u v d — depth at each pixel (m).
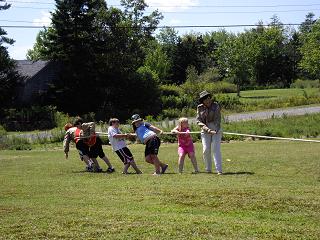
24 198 8.75
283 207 7.43
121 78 54.56
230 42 81.38
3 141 27.33
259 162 14.24
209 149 12.09
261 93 81.31
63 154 19.86
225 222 6.58
